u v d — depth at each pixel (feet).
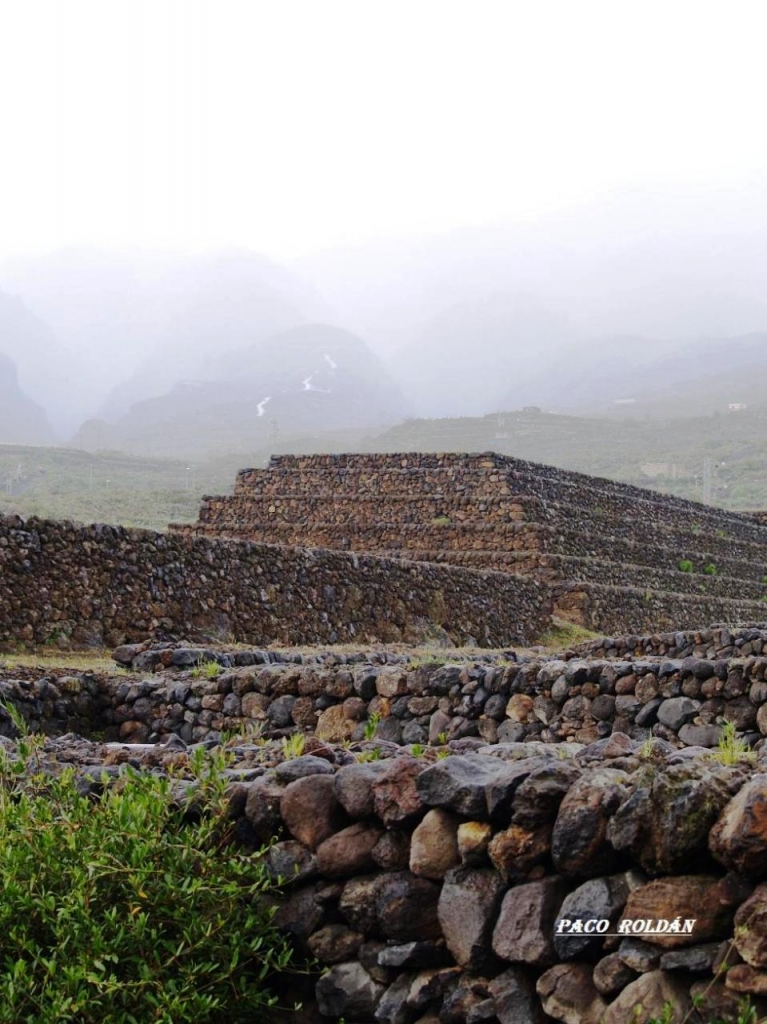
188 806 24.97
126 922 22.85
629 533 175.52
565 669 50.52
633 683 50.39
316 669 51.85
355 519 159.53
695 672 49.88
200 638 85.35
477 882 22.29
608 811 21.12
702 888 20.02
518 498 152.05
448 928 22.36
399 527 155.02
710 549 196.65
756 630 72.18
